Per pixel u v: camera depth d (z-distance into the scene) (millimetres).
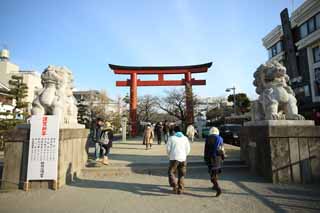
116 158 9164
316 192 5109
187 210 4145
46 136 5645
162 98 37344
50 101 6203
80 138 7480
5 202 4680
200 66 23906
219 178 6539
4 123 16000
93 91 47125
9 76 29859
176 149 5207
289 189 5367
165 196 4984
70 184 6098
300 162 5996
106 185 5969
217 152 5035
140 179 6605
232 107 40688
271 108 6336
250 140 7316
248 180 6266
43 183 5609
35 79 30875
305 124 6207
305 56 23406
